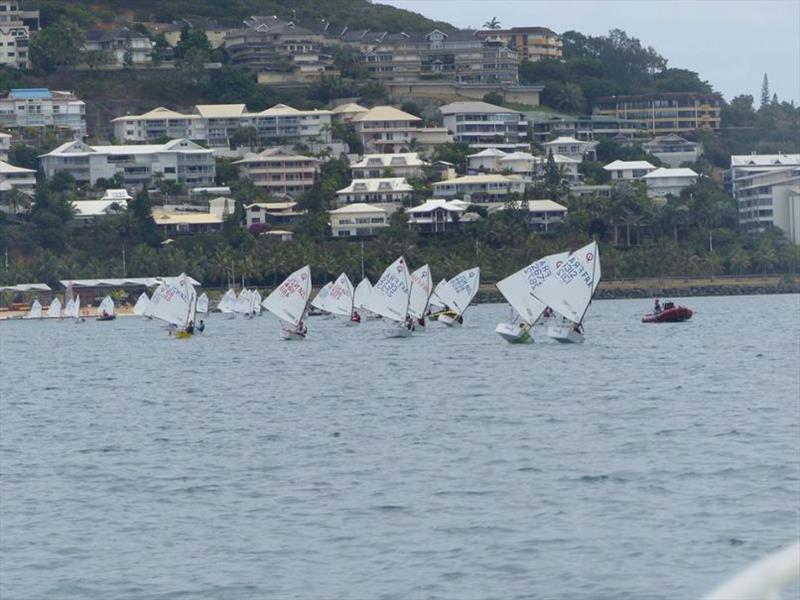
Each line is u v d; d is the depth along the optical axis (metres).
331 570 142.25
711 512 162.12
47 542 158.50
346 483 189.12
